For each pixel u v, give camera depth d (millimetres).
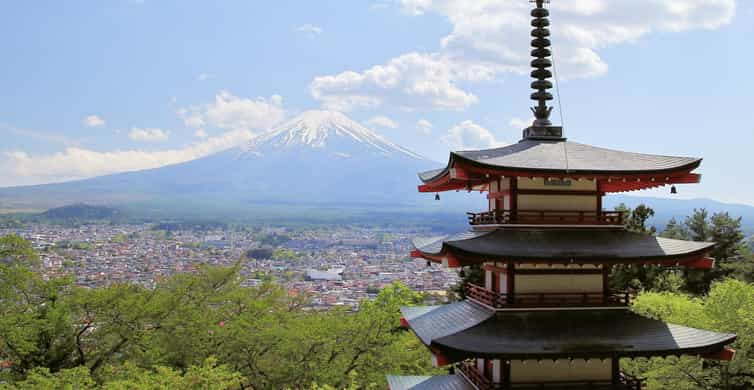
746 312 34062
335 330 40531
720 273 55562
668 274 50938
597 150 23875
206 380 30672
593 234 22281
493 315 21500
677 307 37781
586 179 22469
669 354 20031
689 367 33750
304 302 52094
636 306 38719
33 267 43812
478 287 23547
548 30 25875
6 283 39719
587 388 21297
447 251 20156
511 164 21297
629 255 20734
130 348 41656
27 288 40719
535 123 25328
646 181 22344
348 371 40938
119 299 41406
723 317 35156
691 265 21297
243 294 47125
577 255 20594
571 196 22719
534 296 21906
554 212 22469
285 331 40250
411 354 41312
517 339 20219
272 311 48250
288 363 40594
